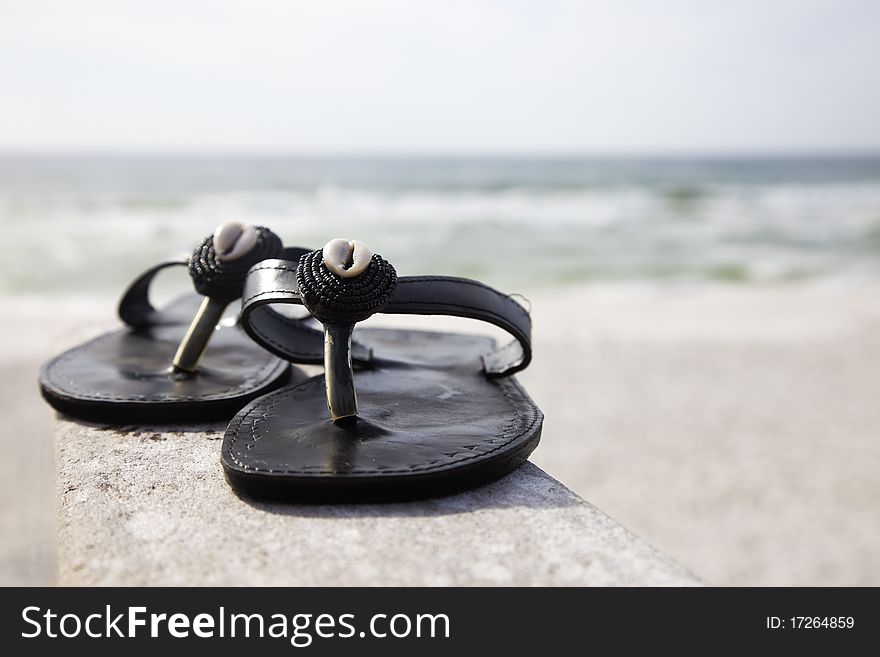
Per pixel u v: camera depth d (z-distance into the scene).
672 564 0.76
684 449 4.38
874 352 6.53
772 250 13.70
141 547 0.79
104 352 1.38
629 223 17.55
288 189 25.62
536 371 5.84
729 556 3.24
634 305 8.70
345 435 0.95
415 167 46.31
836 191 27.66
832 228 16.83
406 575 0.73
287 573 0.74
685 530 3.46
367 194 24.16
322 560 0.76
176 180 29.64
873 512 3.67
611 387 5.46
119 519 0.85
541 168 45.66
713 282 10.62
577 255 13.02
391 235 15.00
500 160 73.19
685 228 16.72
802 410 5.06
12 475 3.88
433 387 1.18
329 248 0.97
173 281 9.62
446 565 0.75
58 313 7.64
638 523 3.50
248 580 0.72
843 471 4.12
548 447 4.38
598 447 4.39
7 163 50.69
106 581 0.72
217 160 65.50
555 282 10.63
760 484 3.95
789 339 6.96
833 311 8.24
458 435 0.97
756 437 4.58
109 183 27.38
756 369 5.98
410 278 1.02
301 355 1.22
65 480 0.95
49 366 1.29
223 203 20.69
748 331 7.25
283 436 0.95
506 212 19.62
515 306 1.13
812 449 4.41
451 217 18.33
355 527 0.82
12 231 14.51
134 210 18.64
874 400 5.28
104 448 1.06
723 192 26.27
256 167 44.69
